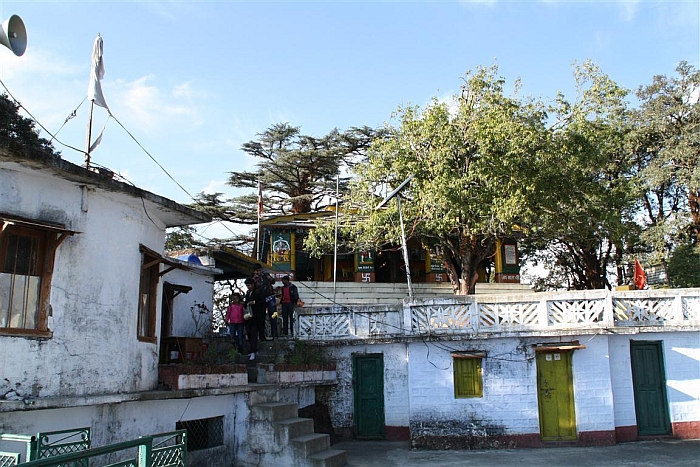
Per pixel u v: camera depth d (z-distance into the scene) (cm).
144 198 1025
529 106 1878
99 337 945
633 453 1302
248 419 1193
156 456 632
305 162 3631
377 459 1280
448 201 1753
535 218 1912
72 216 922
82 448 739
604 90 1925
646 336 1479
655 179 2534
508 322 1470
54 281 879
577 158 1797
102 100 1132
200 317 1694
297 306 1645
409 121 1948
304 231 2741
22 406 777
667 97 2656
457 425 1431
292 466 1130
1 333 795
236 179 3759
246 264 1897
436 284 2736
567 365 1455
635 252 2897
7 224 812
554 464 1210
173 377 1059
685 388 1470
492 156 1747
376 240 2152
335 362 1576
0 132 1386
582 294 1459
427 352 1485
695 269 2486
